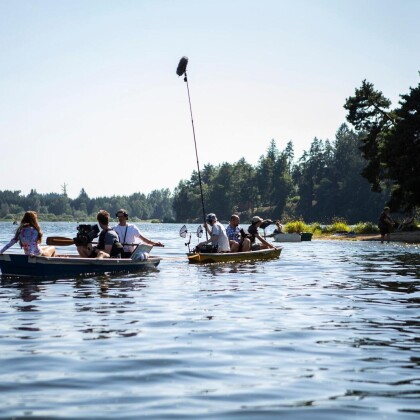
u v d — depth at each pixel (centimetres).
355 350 664
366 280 1381
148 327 786
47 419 438
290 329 779
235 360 617
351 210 16662
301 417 450
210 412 459
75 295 1094
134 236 1597
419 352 657
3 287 1207
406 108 4722
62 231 7244
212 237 1858
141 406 471
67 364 594
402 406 476
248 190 19625
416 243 3581
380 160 5153
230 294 1115
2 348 661
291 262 1914
